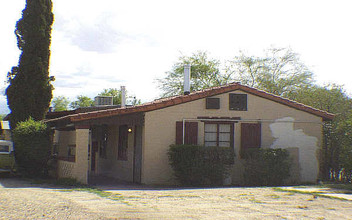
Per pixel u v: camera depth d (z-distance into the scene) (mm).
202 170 12445
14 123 18375
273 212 7164
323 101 17812
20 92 18531
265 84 31266
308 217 6793
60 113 20938
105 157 18125
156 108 13188
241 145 14023
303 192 9953
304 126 14727
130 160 14758
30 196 8703
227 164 12906
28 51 18672
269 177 12914
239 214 6930
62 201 7977
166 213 6902
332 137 14648
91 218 6281
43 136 14938
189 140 13531
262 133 14305
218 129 13961
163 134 13289
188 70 15883
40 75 18781
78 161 12102
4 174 16078
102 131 18875
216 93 13938
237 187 11836
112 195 9273
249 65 32969
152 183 12984
